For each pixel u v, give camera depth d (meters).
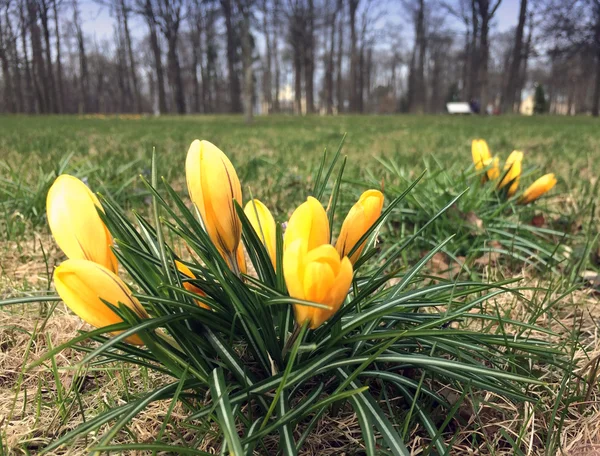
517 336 0.27
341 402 0.21
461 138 1.62
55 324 0.31
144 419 0.22
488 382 0.20
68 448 0.21
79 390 0.25
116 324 0.16
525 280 0.39
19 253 0.44
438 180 0.52
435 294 0.26
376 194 0.19
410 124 2.94
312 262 0.15
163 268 0.19
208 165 0.18
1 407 0.24
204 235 0.19
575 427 0.22
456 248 0.42
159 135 1.86
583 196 0.56
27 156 0.95
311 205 0.17
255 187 0.67
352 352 0.21
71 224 0.18
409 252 0.44
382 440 0.20
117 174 0.64
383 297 0.25
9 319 0.32
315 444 0.21
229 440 0.14
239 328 0.20
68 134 1.88
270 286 0.18
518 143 1.40
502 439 0.21
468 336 0.22
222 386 0.16
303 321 0.17
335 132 2.08
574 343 0.27
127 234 0.20
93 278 0.16
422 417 0.19
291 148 1.22
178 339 0.19
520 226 0.44
